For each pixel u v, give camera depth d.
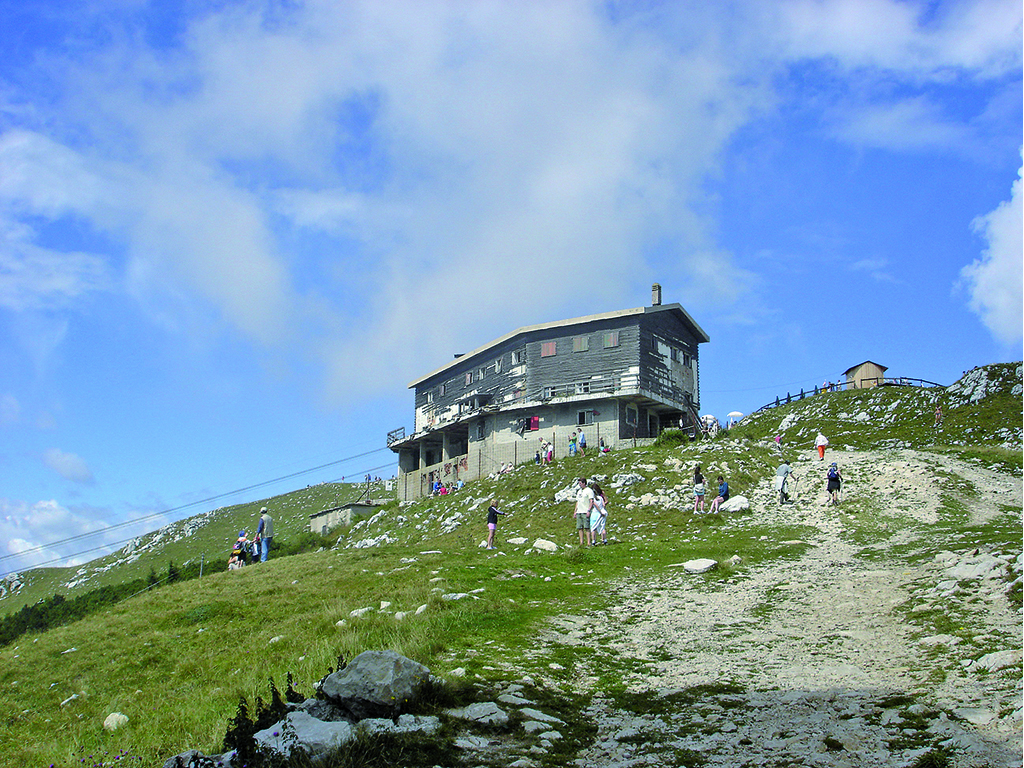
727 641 12.61
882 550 21.11
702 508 30.55
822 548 22.59
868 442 57.84
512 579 18.95
